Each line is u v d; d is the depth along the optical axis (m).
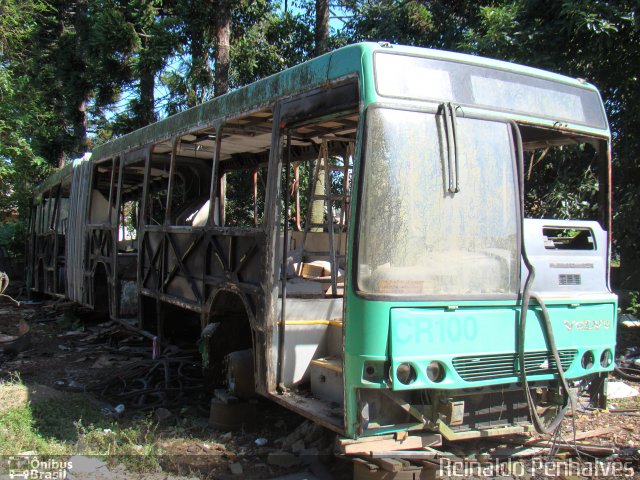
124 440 5.29
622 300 9.92
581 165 7.98
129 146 8.63
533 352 4.29
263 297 4.91
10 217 22.06
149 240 7.91
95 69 17.30
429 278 4.01
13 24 15.00
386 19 12.04
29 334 9.31
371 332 3.81
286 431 5.49
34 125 15.42
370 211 3.91
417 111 4.07
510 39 8.14
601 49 8.08
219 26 13.03
